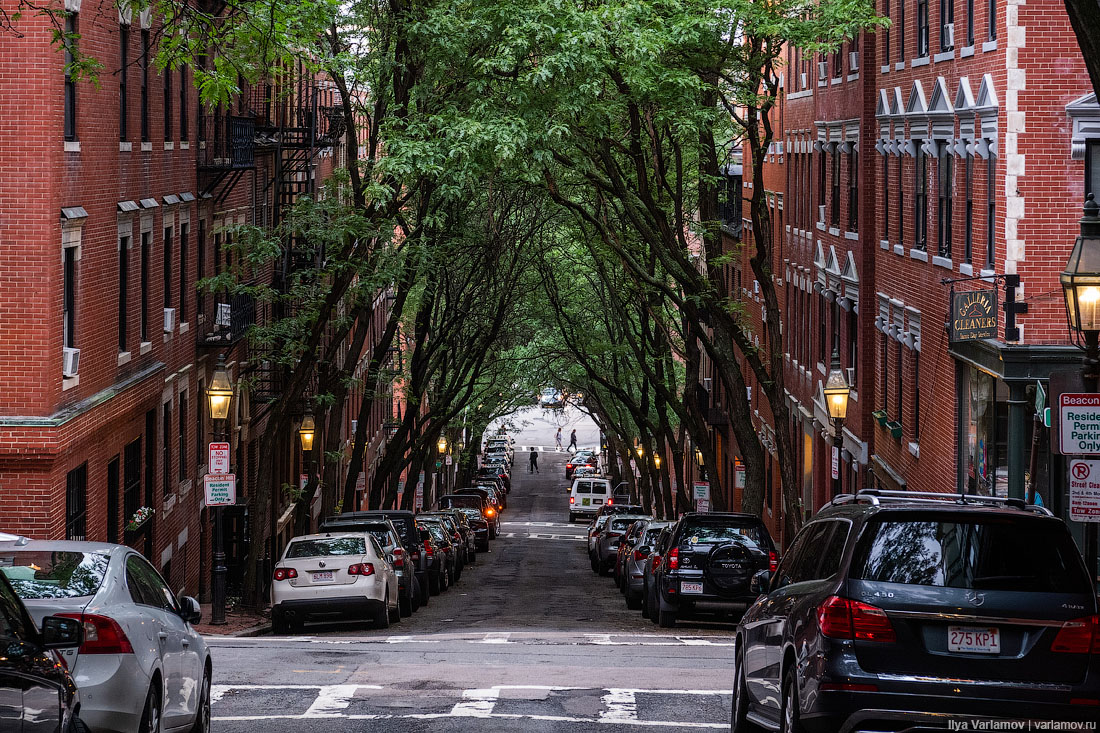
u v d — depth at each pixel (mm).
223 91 19250
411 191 33094
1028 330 25172
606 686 16500
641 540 37062
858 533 9898
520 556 66125
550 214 51219
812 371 49469
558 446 158750
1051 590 9625
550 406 88312
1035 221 25188
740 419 34469
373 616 27469
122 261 29703
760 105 30562
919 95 33094
